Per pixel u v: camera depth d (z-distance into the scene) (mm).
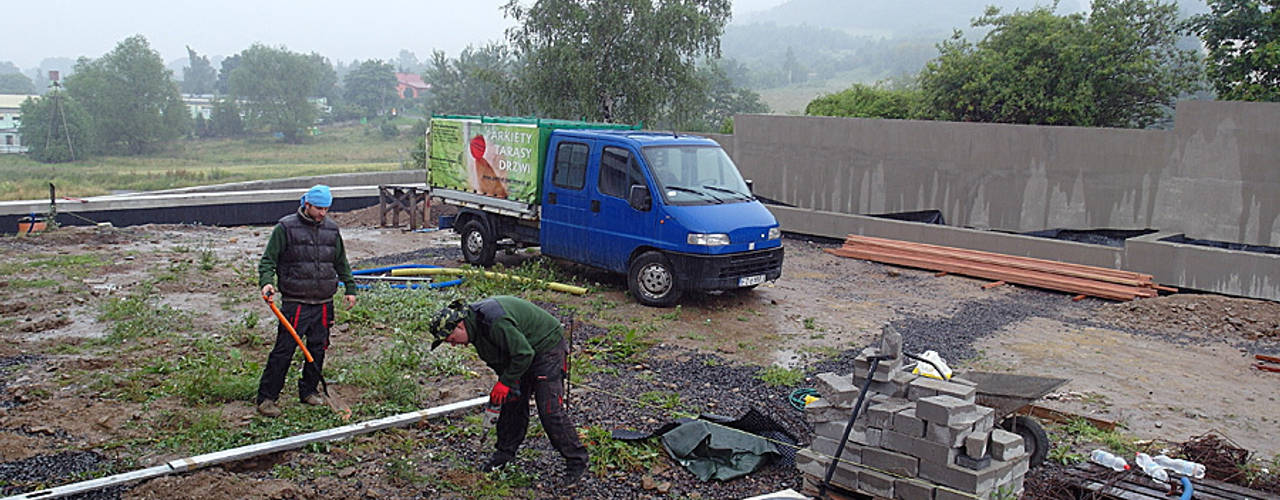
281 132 108750
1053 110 28156
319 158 87562
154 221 17969
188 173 61688
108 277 11820
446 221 13898
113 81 91312
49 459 5504
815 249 16156
